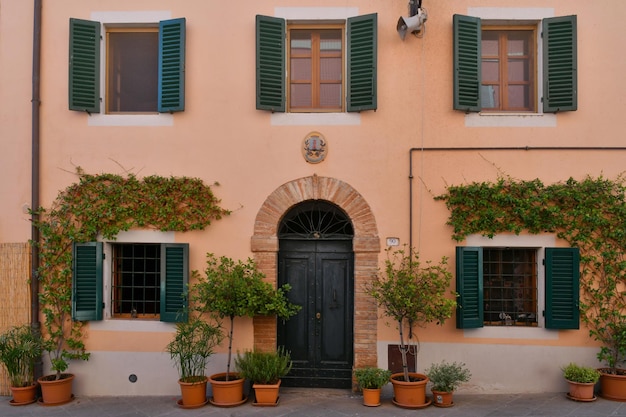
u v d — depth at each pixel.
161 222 7.36
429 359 7.14
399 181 7.29
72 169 7.46
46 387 6.88
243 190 7.36
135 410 6.66
